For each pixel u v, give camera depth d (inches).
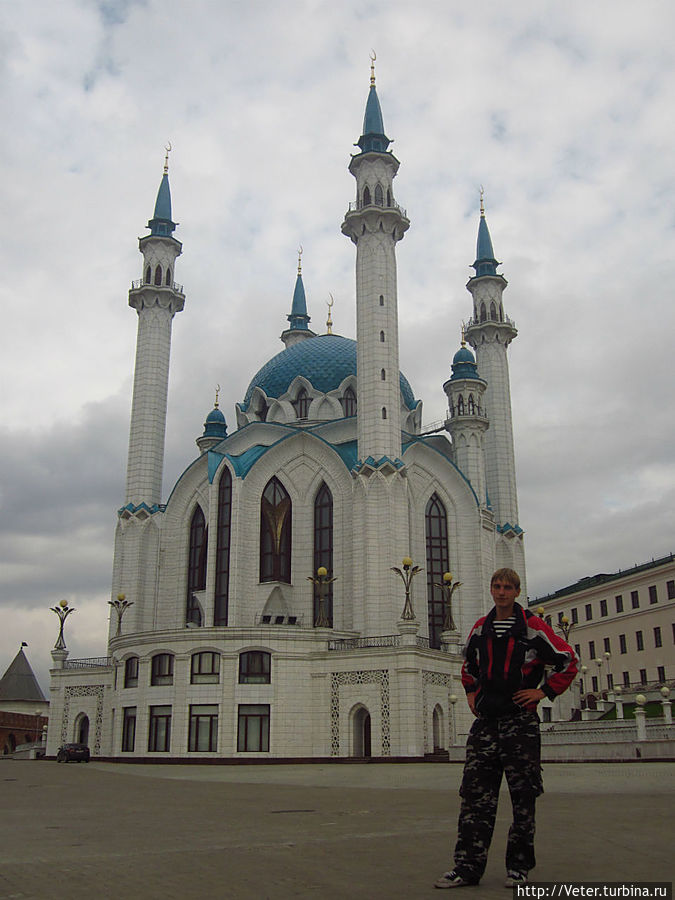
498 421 3757.4
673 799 856.3
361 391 3014.3
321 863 449.1
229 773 1838.1
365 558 2800.2
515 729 395.2
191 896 363.3
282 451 3186.5
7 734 4281.5
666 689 2271.2
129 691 2586.1
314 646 2493.8
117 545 3400.6
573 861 431.8
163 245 3732.8
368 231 3186.5
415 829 612.4
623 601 4510.3
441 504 3255.4
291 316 4768.7
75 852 520.7
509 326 3882.9
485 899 345.1
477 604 3147.1
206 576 3046.3
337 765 2180.1
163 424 3575.3
